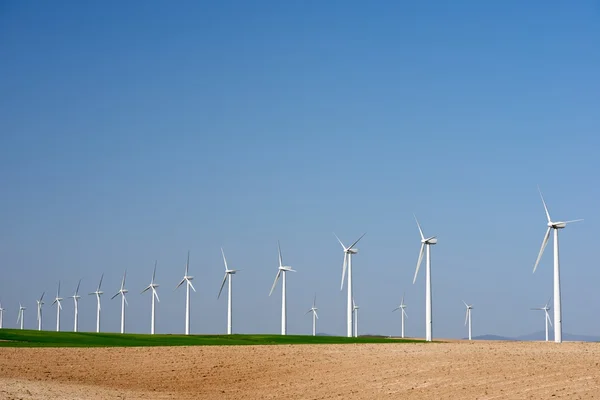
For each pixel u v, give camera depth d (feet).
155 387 145.07
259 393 136.05
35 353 183.83
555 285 217.97
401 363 154.92
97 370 163.02
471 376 133.28
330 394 128.77
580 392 112.88
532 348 176.65
